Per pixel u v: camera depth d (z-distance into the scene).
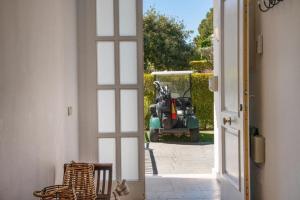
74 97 4.55
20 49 2.62
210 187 5.37
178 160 7.90
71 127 4.36
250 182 4.04
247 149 3.67
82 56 4.79
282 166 3.19
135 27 4.80
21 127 2.62
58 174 3.71
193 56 14.13
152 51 14.02
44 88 3.23
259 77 3.85
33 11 2.93
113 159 4.82
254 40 4.03
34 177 2.92
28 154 2.78
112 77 4.82
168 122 9.67
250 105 4.15
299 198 2.79
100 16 4.81
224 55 4.46
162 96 9.74
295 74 2.86
